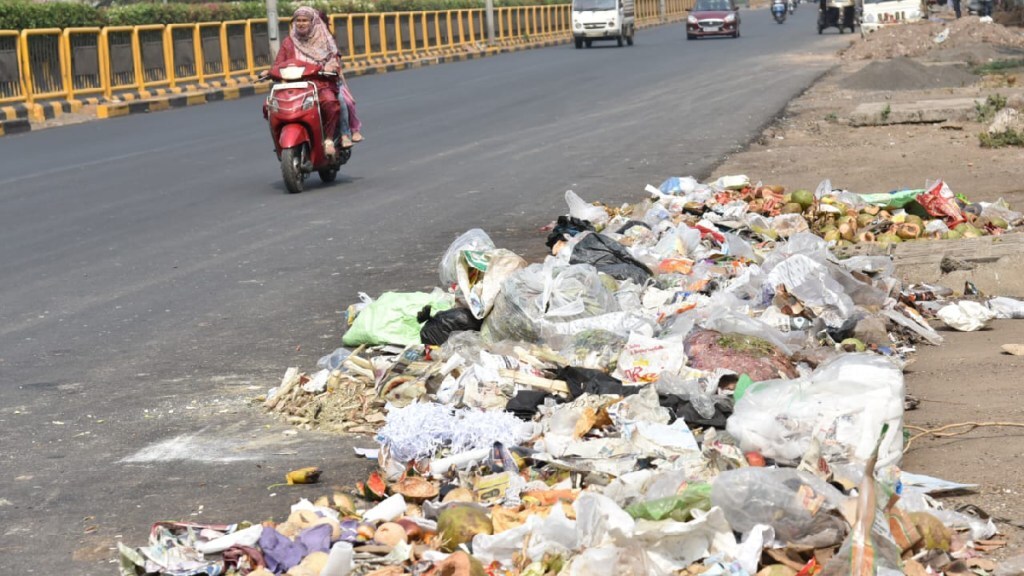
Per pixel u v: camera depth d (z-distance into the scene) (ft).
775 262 24.90
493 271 22.31
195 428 19.06
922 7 131.23
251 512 15.60
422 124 67.82
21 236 37.11
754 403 15.65
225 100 93.30
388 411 18.63
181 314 26.76
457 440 16.40
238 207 41.78
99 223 39.11
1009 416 17.83
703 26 159.94
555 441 16.12
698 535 12.68
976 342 22.34
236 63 103.60
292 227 37.45
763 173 46.11
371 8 131.75
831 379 15.75
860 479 14.23
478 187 44.39
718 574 12.15
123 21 90.22
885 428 12.92
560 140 58.13
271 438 18.44
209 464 17.42
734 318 20.29
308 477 16.42
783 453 15.02
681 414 16.90
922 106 62.34
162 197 44.47
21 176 51.06
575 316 20.85
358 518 14.67
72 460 17.79
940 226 30.48
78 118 78.89
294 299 27.76
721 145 54.54
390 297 22.98
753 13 280.51
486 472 15.70
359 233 35.94
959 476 15.57
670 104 73.67
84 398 20.83
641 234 29.04
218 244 35.01
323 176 47.50
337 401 19.45
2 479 17.08
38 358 23.57
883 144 53.67
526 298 21.24
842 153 51.11
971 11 153.89
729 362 18.58
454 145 57.93
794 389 15.72
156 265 32.30
